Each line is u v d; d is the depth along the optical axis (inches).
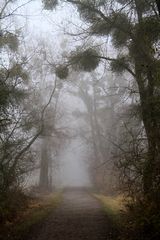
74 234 452.1
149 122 444.8
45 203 840.9
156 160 406.9
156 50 433.7
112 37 585.9
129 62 609.6
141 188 443.8
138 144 454.3
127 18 528.1
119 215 537.6
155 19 457.1
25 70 706.8
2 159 626.5
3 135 636.7
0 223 536.4
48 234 457.4
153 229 378.3
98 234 444.8
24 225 502.6
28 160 748.6
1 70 616.1
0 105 550.0
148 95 468.1
